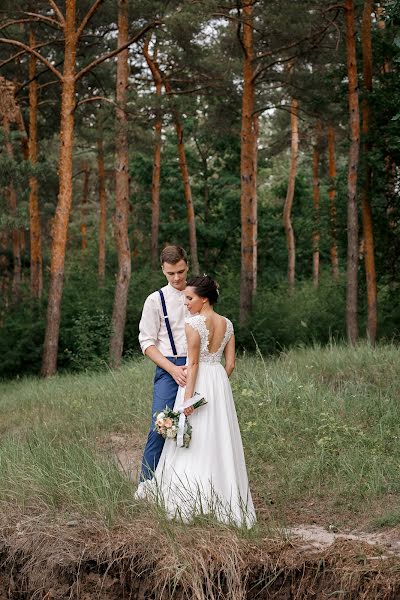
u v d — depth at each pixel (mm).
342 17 23562
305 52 23500
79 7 25016
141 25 22953
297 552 5449
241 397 9516
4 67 29188
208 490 6008
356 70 20875
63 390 14250
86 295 26344
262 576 5352
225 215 38250
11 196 29953
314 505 6746
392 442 8086
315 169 38094
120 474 6785
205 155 38562
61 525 6066
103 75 29391
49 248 45312
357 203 21469
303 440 8312
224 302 27344
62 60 28922
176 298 6594
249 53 24109
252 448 8148
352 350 12086
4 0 21359
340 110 26609
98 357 22016
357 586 5109
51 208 37875
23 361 24812
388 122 20703
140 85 30672
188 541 5590
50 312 21938
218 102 29047
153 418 6488
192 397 6105
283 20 21469
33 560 5840
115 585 5582
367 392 10055
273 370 11078
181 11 19531
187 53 26156
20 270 30750
